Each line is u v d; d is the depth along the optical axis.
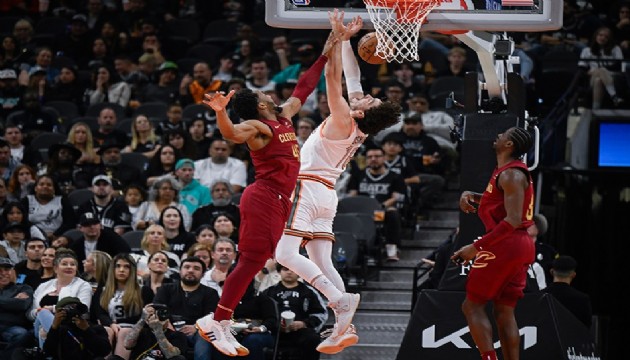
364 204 15.44
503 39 10.38
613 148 17.73
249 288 12.64
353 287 14.65
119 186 16.16
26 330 12.89
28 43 21.81
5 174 16.80
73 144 16.80
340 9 9.15
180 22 22.50
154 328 11.88
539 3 9.07
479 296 9.30
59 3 23.55
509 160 9.20
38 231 14.77
